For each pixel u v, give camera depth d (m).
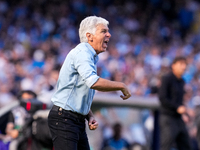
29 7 70.38
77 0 75.56
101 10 76.81
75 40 66.88
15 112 19.00
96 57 12.69
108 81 11.69
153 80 39.88
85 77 11.68
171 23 79.44
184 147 22.41
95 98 19.30
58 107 12.38
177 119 22.08
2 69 46.91
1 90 40.53
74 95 12.30
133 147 20.52
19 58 52.31
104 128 20.45
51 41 61.41
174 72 22.34
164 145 21.77
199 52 65.44
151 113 21.06
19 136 17.75
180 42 73.19
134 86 44.34
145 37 72.00
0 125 19.38
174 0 81.81
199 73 55.19
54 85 25.05
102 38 12.48
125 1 79.50
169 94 22.30
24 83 44.38
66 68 12.30
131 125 20.56
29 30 65.19
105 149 20.27
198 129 25.50
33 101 17.77
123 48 62.62
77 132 12.42
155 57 58.38
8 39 61.19
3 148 18.59
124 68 52.69
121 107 19.70
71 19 71.94
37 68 48.12
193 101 39.31
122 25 74.12
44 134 17.19
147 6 80.06
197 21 80.44
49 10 70.94
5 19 66.69
